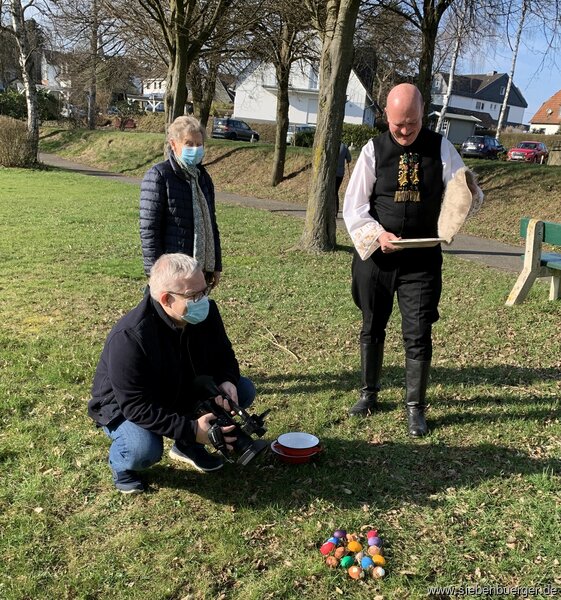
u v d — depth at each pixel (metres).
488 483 3.20
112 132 30.53
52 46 20.41
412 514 2.94
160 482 3.18
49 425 3.72
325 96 9.05
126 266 8.12
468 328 5.89
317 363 4.95
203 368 3.16
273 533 2.78
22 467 3.24
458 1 12.85
